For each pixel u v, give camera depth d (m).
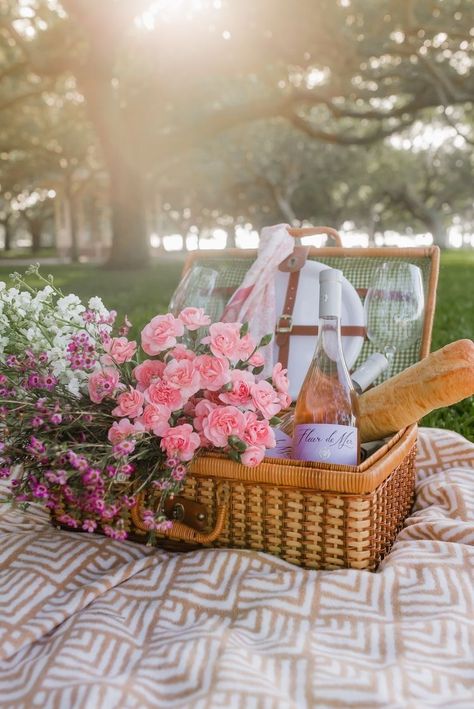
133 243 16.12
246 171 29.08
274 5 11.04
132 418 1.38
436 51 12.16
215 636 1.15
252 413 1.37
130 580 1.36
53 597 1.34
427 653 1.13
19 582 1.36
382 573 1.33
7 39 13.31
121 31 12.23
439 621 1.19
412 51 11.13
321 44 11.20
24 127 20.30
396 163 34.00
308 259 2.16
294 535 1.41
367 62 12.24
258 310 2.04
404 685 1.05
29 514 1.74
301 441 1.46
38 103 19.61
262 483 1.39
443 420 2.74
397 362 1.97
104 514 1.27
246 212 37.81
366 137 14.73
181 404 1.35
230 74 13.21
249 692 1.01
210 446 1.44
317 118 25.64
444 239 35.56
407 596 1.27
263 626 1.22
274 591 1.31
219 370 1.37
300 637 1.17
